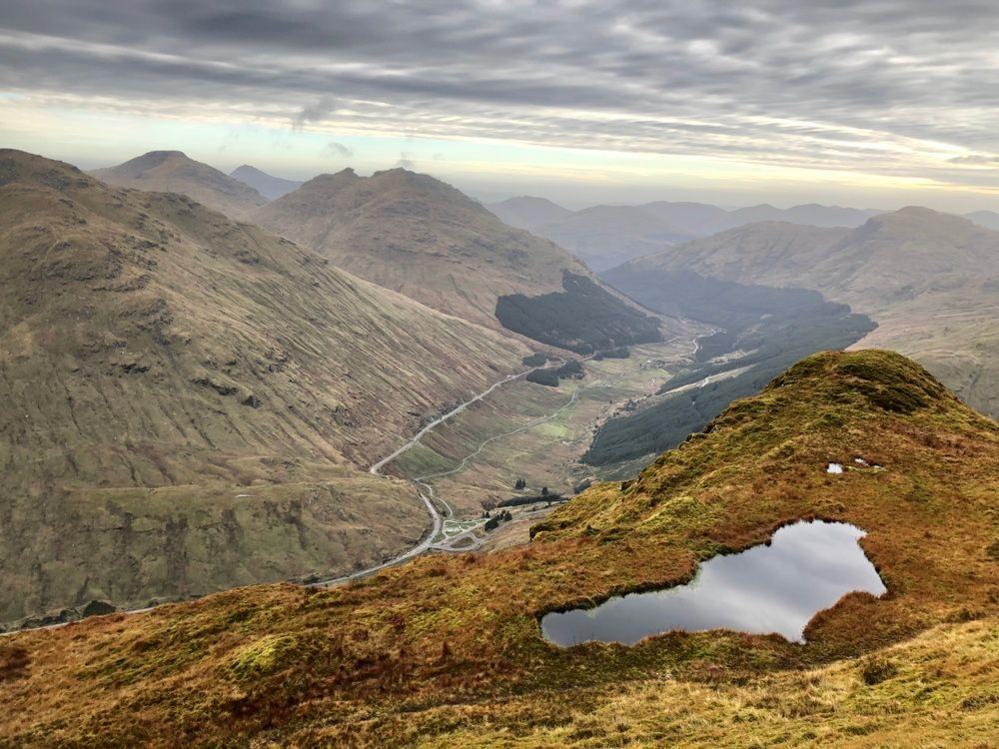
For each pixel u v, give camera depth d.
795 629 46.47
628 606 50.25
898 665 35.91
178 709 42.81
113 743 40.44
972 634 38.28
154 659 51.75
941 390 98.50
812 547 57.81
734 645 44.22
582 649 44.78
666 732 33.25
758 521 62.66
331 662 45.88
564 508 98.69
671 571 54.31
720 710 34.97
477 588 54.59
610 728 34.69
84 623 64.12
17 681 51.78
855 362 99.62
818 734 29.05
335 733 38.38
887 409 87.94
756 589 51.97
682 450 87.12
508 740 35.09
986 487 65.25
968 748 23.86
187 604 63.59
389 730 38.09
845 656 42.38
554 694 40.28
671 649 44.44
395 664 45.34
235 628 54.81
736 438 85.19
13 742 42.00
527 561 59.66
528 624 47.66
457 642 46.75
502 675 43.00
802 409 89.06
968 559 52.56
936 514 61.34
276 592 62.72
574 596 50.91
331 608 55.66
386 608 53.66
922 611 46.28
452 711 39.16
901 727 27.81
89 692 48.12
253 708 42.12
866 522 60.84
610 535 63.88
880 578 52.19
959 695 30.09
